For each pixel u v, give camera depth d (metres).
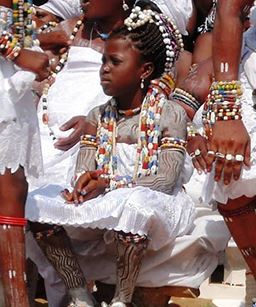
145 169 9.21
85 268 9.53
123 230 8.72
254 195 9.08
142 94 9.43
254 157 8.86
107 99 10.80
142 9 9.49
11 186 8.49
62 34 11.30
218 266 11.55
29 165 8.57
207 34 11.23
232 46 8.75
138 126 9.37
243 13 8.83
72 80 10.96
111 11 10.80
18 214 8.55
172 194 9.28
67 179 9.90
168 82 9.47
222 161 8.71
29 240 9.43
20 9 8.45
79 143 9.91
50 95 10.91
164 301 9.48
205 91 10.34
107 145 9.40
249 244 9.36
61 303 9.57
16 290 8.49
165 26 9.42
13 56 8.34
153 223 8.88
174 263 9.35
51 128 10.74
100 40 11.09
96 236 9.39
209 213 10.43
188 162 9.41
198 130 9.91
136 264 8.88
